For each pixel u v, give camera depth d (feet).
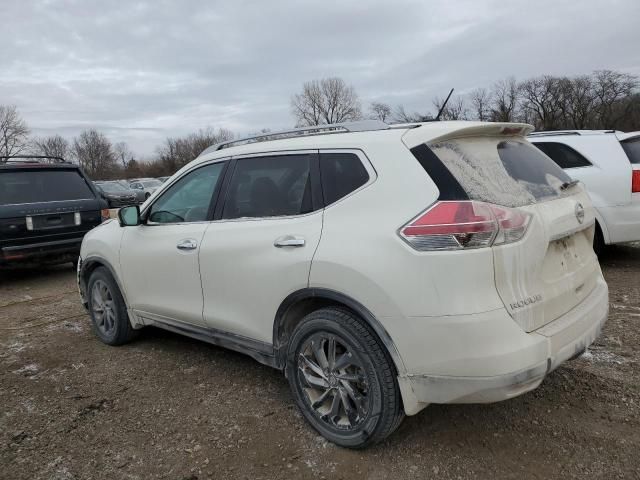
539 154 10.67
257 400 11.51
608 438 9.31
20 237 24.34
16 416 11.28
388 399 8.66
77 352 15.08
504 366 7.75
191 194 12.66
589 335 9.15
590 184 19.97
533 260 8.33
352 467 8.96
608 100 231.50
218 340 11.89
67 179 27.14
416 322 8.07
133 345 15.40
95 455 9.71
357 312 8.79
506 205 8.32
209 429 10.42
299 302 10.01
